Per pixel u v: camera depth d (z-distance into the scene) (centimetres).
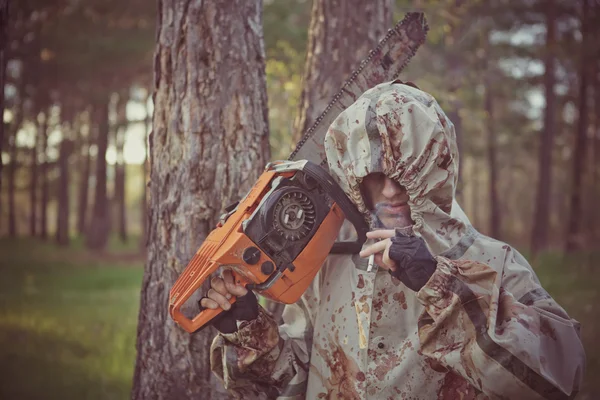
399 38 179
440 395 156
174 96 253
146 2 1633
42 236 2922
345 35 360
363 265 163
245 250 152
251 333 168
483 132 2369
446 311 140
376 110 151
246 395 179
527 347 135
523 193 4666
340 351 163
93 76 1841
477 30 1330
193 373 248
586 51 1705
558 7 1678
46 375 577
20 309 999
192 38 250
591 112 2539
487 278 143
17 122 2364
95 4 1609
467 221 166
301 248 154
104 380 562
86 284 1360
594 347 585
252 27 258
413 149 147
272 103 1074
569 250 1877
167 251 253
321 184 154
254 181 254
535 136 2578
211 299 164
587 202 2975
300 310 182
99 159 2364
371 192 158
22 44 1608
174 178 252
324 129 175
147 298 258
